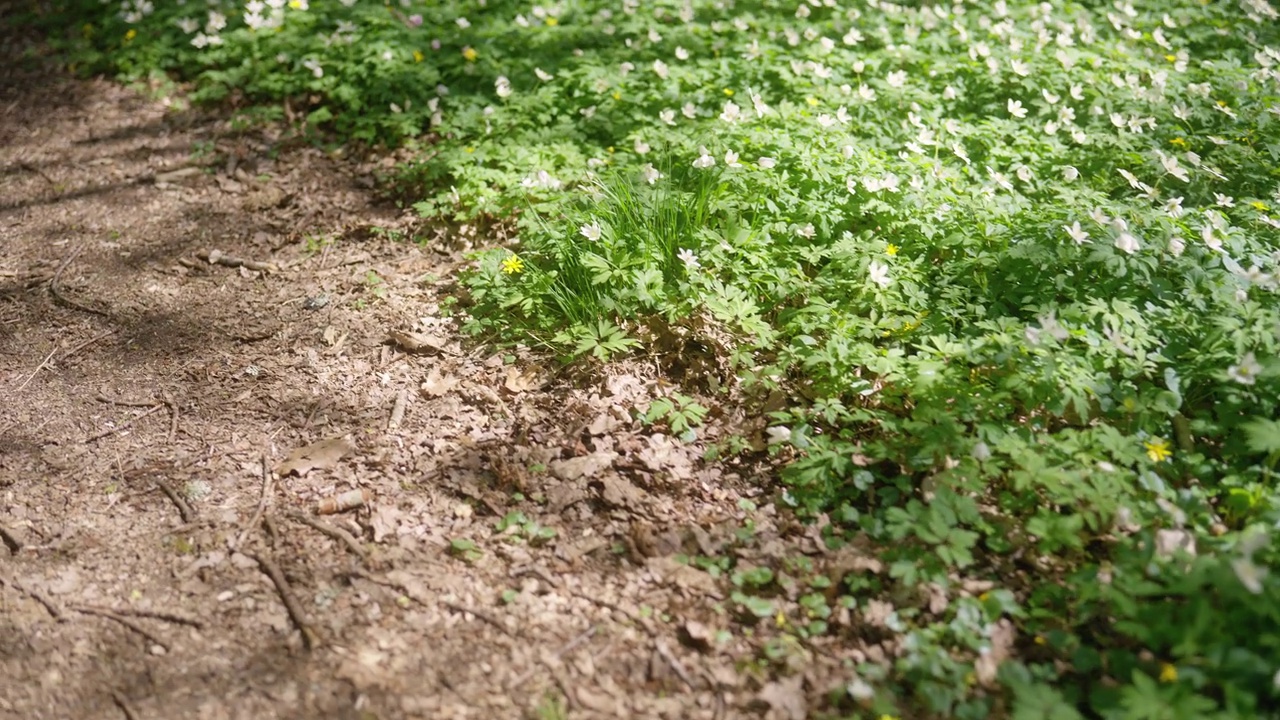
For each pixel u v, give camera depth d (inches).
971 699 41.1
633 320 57.3
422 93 78.3
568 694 42.2
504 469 50.6
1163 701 38.6
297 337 59.7
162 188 73.8
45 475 51.2
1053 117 71.8
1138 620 41.3
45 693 42.3
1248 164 63.4
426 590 45.8
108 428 53.9
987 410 49.1
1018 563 45.7
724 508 49.1
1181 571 41.8
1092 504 44.6
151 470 51.4
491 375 56.4
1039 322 53.4
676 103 73.7
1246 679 39.2
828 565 45.9
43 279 64.7
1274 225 57.9
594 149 70.5
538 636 44.1
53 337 60.1
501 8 89.0
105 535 48.3
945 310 54.4
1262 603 39.9
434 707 41.8
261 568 46.8
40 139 80.3
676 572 46.3
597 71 75.9
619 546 47.5
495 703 41.9
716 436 52.4
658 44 81.2
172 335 60.2
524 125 73.6
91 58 89.1
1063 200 61.7
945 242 58.0
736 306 54.9
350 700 42.0
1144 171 64.0
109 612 45.1
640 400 54.2
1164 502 44.8
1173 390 49.1
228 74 83.6
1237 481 46.4
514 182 66.6
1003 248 57.2
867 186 59.8
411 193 71.6
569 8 87.6
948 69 75.2
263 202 72.1
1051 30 82.0
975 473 46.4
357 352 58.4
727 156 61.3
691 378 55.1
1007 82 74.1
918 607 44.1
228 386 56.4
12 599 45.4
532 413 54.1
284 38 85.4
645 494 49.7
